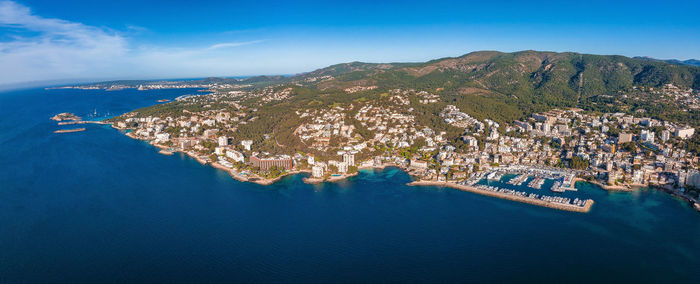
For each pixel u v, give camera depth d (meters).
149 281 187.12
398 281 188.88
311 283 186.88
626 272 196.50
